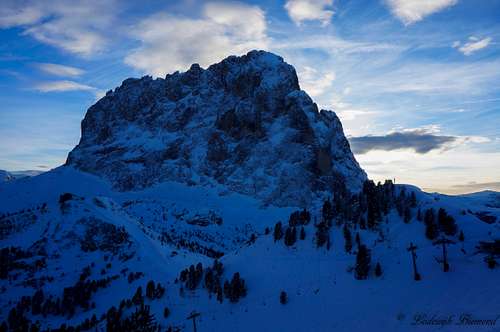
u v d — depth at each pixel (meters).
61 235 176.75
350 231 103.38
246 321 86.62
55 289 150.50
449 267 81.19
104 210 199.38
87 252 171.38
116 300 138.62
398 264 87.19
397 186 114.56
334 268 93.56
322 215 114.38
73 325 124.31
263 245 113.62
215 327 88.50
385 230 99.19
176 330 91.19
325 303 83.31
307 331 76.94
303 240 107.75
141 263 163.88
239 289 96.00
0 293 147.12
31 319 133.62
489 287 71.56
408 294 77.19
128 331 92.31
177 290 109.81
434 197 112.69
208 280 105.31
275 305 88.31
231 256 118.81
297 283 93.12
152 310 103.81
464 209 102.00
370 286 83.62
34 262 162.38
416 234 94.38
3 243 176.88
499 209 110.19
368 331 70.44
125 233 180.12
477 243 86.38
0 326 126.31
